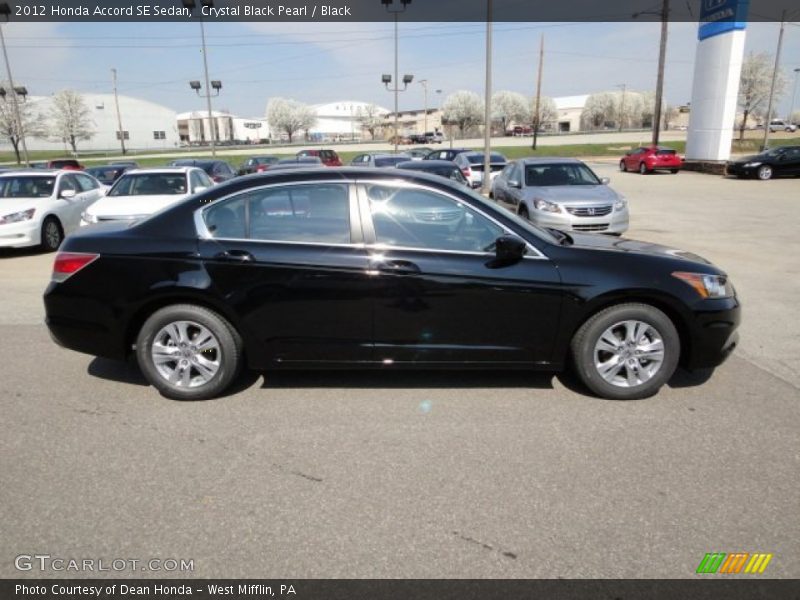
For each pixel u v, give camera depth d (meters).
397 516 2.75
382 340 3.97
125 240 4.04
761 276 7.84
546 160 11.85
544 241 4.01
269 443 3.44
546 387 4.24
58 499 2.90
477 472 3.12
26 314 6.40
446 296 3.87
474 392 4.15
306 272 3.89
